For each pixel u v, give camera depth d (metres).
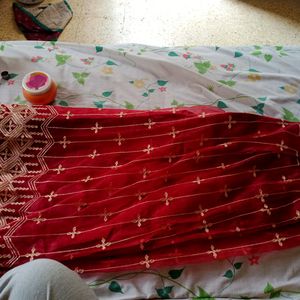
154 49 1.32
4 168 1.01
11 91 1.20
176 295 0.88
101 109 1.10
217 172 0.96
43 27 1.76
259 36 1.84
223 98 1.18
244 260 0.92
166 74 1.25
